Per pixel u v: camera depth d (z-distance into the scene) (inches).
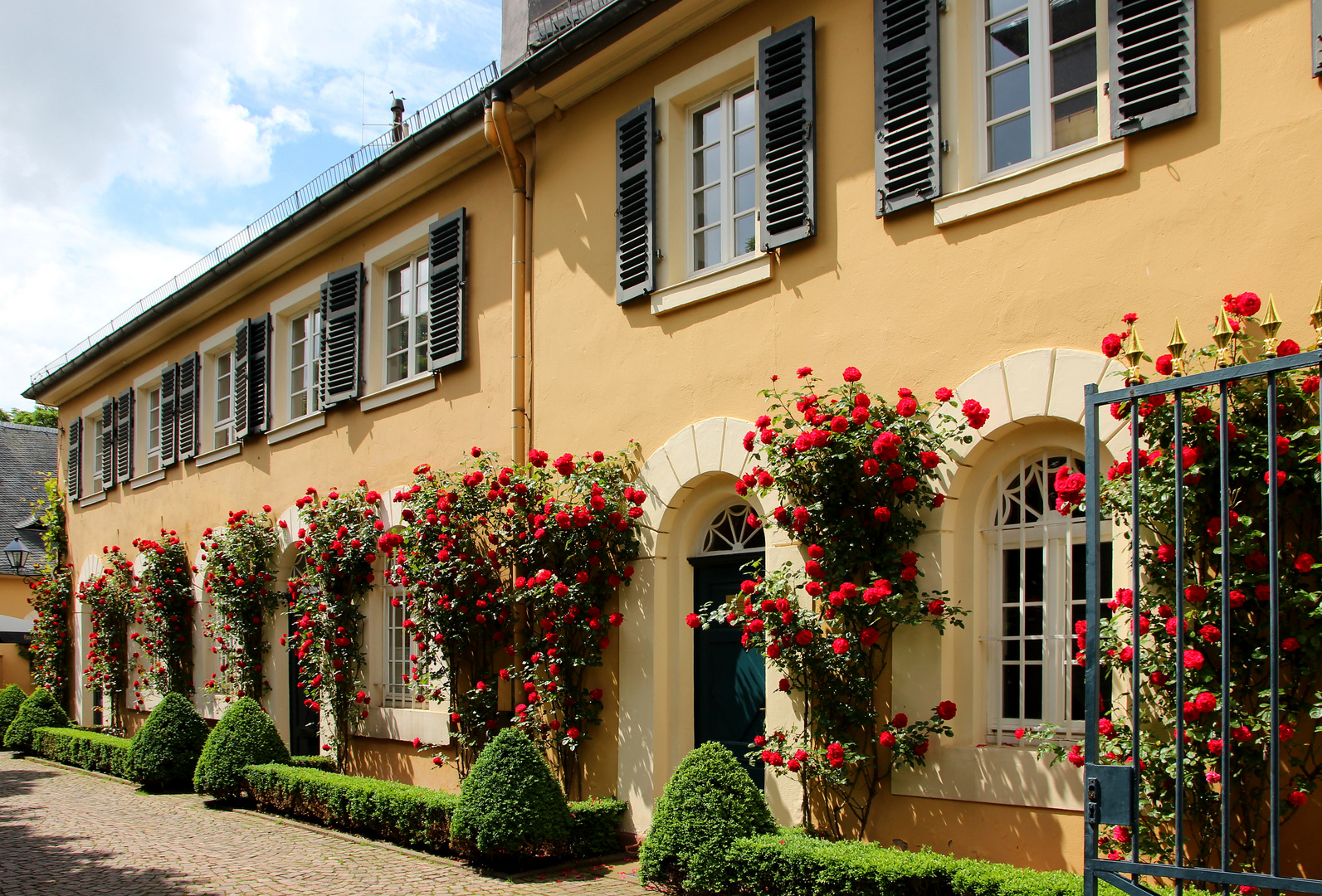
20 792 493.4
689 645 320.2
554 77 353.4
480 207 404.8
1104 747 202.1
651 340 329.7
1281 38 208.2
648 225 329.1
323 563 438.6
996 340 245.8
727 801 251.1
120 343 669.9
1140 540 210.8
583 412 350.6
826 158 285.6
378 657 441.1
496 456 370.6
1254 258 207.8
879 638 257.6
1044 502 241.3
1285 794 188.7
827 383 279.0
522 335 375.6
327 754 450.6
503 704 360.2
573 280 358.6
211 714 564.4
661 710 315.0
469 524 363.9
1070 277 234.2
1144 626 201.9
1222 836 145.1
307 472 495.5
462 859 306.5
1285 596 185.5
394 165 426.3
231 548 507.8
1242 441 192.4
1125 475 206.2
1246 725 186.2
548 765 338.3
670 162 330.6
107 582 669.9
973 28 263.1
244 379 548.1
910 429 251.4
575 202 360.8
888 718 255.1
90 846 350.9
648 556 321.7
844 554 254.1
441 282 415.5
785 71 293.4
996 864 211.2
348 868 301.3
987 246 249.6
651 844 258.8
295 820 382.9
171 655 586.9
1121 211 227.6
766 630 264.4
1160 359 199.8
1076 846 219.3
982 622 248.8
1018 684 243.3
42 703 667.4
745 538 310.8
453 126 393.4
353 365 462.0
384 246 455.2
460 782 380.5
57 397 802.8
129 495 685.9
